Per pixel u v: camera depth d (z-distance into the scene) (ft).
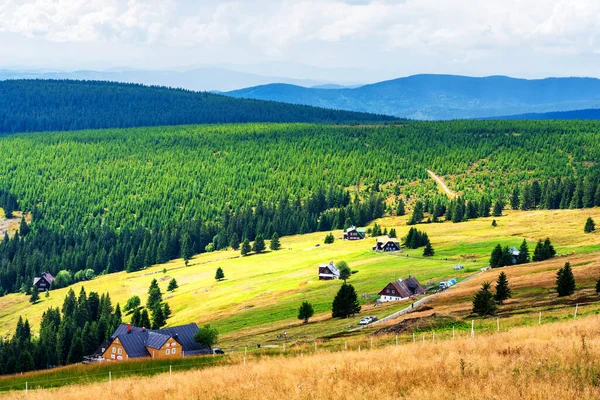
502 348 194.59
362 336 299.17
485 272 518.37
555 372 156.97
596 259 473.67
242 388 181.37
